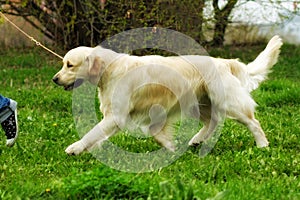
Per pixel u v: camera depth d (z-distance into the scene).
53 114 8.67
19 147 6.41
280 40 6.75
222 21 13.84
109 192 4.55
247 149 6.36
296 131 7.45
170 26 12.84
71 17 12.91
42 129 7.27
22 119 7.96
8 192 4.73
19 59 13.98
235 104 6.37
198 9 13.20
